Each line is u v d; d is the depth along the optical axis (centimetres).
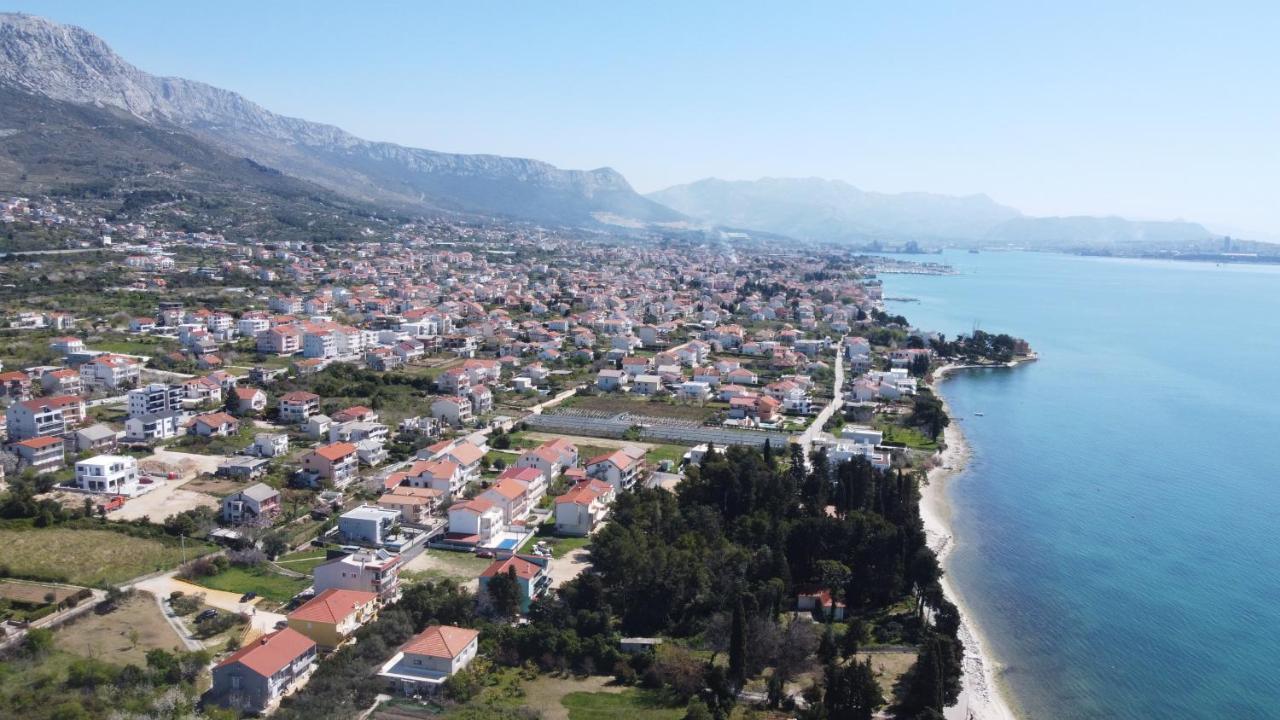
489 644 11794
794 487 17625
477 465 19612
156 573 13700
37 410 19812
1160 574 15888
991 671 12538
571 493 17025
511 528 16488
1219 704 11862
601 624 12388
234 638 11694
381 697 10594
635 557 13412
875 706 10506
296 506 17012
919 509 18938
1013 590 15162
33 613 11819
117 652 11181
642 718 10488
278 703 10425
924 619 13525
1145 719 11481
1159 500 19912
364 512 15988
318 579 13188
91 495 16900
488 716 10169
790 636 12069
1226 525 18350
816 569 14312
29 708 9638
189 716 9500
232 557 14300
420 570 14512
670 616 13000
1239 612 14462
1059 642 13425
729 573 13600
